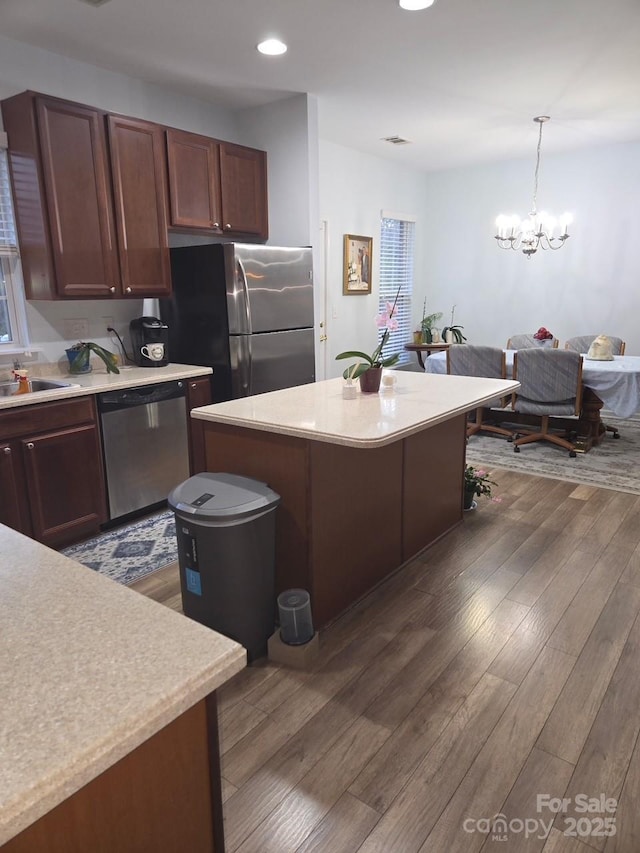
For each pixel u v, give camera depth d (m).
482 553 2.92
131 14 2.78
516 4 2.74
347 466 2.33
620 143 5.60
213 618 2.07
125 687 0.68
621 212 5.78
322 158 5.48
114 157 3.23
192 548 2.02
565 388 4.50
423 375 3.31
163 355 3.71
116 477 3.20
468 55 3.35
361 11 2.79
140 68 3.48
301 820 1.48
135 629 0.80
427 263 7.22
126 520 3.35
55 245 3.03
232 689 1.96
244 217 4.11
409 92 3.99
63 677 0.70
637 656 2.11
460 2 2.71
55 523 2.96
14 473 2.77
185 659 0.74
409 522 2.81
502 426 5.51
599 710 1.84
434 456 2.94
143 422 3.29
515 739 1.73
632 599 2.48
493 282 6.75
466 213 6.79
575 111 4.48
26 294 3.24
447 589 2.58
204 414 2.36
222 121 4.27
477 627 2.30
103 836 0.69
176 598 2.55
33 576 0.95
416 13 2.82
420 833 1.44
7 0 2.62
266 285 3.73
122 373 3.45
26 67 3.12
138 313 3.84
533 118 4.68
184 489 2.12
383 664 2.08
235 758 1.67
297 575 2.26
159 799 0.75
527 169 6.27
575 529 3.19
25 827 0.54
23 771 0.56
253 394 3.75
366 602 2.49
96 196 3.18
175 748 0.76
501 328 6.79
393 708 1.87
